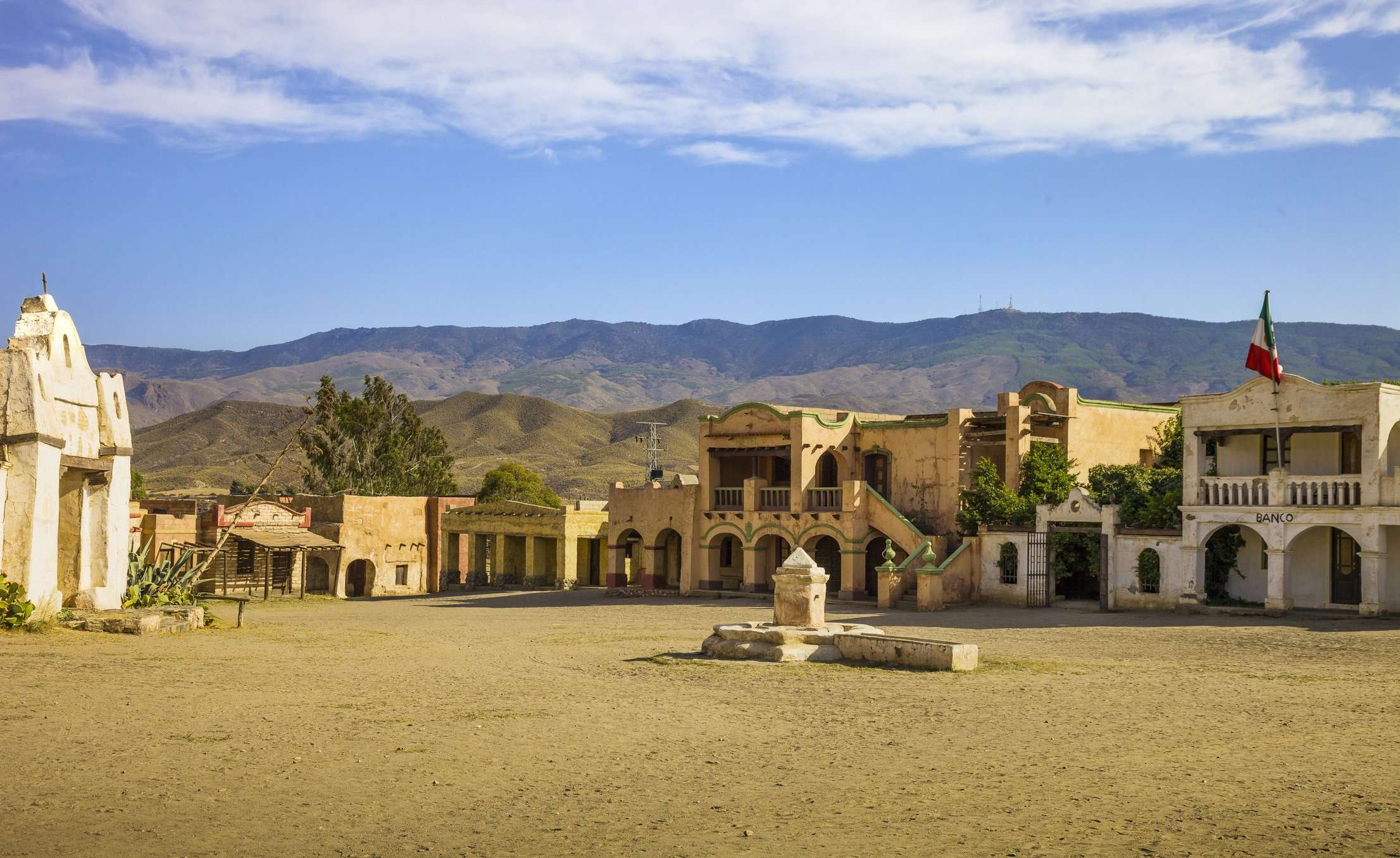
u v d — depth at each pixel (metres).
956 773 12.60
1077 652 25.34
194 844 10.07
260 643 27.72
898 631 30.67
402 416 92.62
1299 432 34.00
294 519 61.31
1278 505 32.97
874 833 10.23
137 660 22.53
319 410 87.81
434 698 18.33
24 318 28.61
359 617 43.00
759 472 51.19
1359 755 13.04
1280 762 12.76
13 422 26.59
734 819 10.84
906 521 44.22
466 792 11.97
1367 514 31.38
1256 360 33.56
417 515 66.06
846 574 45.22
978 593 40.91
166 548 55.78
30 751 13.66
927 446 46.44
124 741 14.34
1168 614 34.81
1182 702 17.34
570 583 61.25
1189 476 35.06
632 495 54.28
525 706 17.55
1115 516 36.69
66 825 10.60
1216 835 9.87
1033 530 39.75
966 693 18.62
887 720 16.14
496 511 64.75
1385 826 10.05
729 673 21.47
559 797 11.75
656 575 53.25
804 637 23.42
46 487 26.98
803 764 13.29
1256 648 25.73
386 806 11.39
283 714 16.59
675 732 15.34
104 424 30.78
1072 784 11.91
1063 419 44.56
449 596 62.09
